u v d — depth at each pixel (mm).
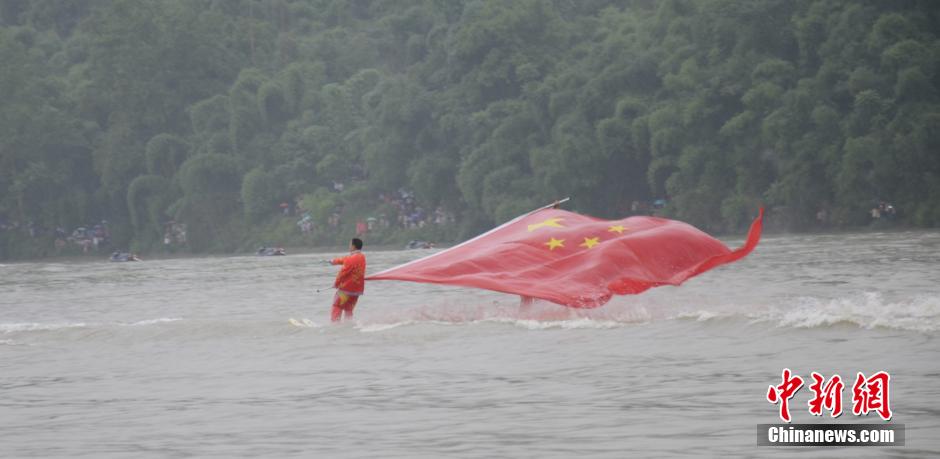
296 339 55250
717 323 50938
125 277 147750
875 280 79625
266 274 137000
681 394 35625
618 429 30641
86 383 44969
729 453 27266
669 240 62375
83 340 59219
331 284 106750
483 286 58906
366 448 29641
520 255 62031
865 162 198000
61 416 37062
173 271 162750
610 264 60125
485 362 45000
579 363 43406
